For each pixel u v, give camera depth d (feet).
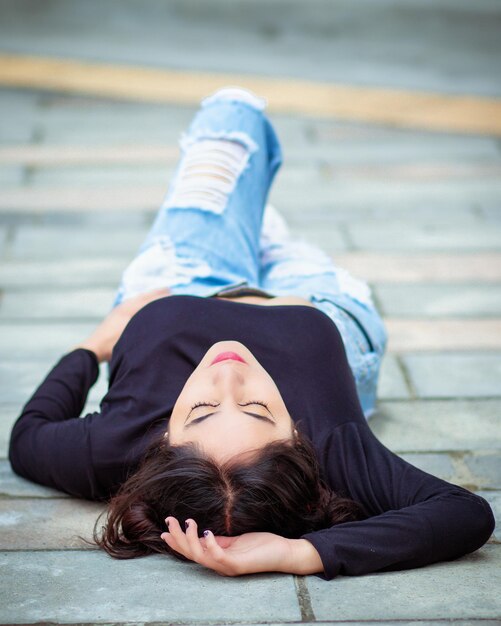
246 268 9.39
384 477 7.08
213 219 9.35
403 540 6.62
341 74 23.17
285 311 8.01
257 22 28.55
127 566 6.90
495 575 6.70
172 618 6.20
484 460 8.70
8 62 23.62
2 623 6.15
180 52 24.75
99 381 10.26
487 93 21.77
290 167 17.57
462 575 6.68
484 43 26.40
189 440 6.84
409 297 12.35
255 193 9.87
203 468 6.66
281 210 15.52
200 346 7.75
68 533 7.44
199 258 9.16
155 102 20.93
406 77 23.03
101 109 20.48
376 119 20.20
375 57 24.82
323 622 6.14
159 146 18.33
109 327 8.68
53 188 16.29
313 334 7.85
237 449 6.72
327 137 19.16
